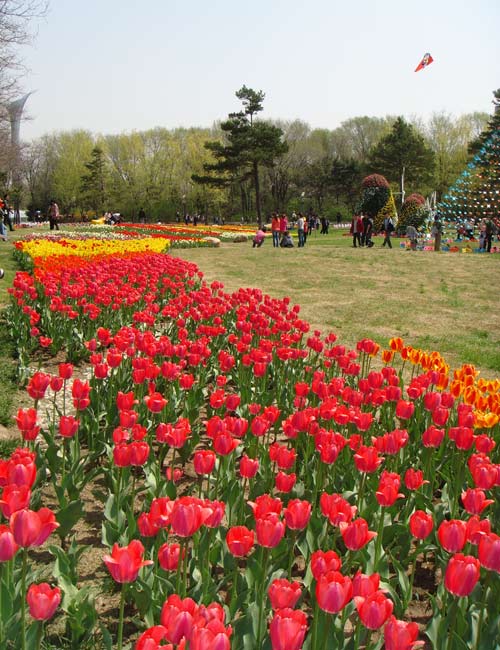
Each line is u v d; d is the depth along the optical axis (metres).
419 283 18.45
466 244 34.75
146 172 88.75
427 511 4.14
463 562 2.42
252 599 3.18
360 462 3.79
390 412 5.86
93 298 10.54
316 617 2.62
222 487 4.48
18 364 8.05
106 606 3.61
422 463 5.04
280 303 10.17
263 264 22.22
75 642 3.01
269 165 63.41
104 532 3.73
